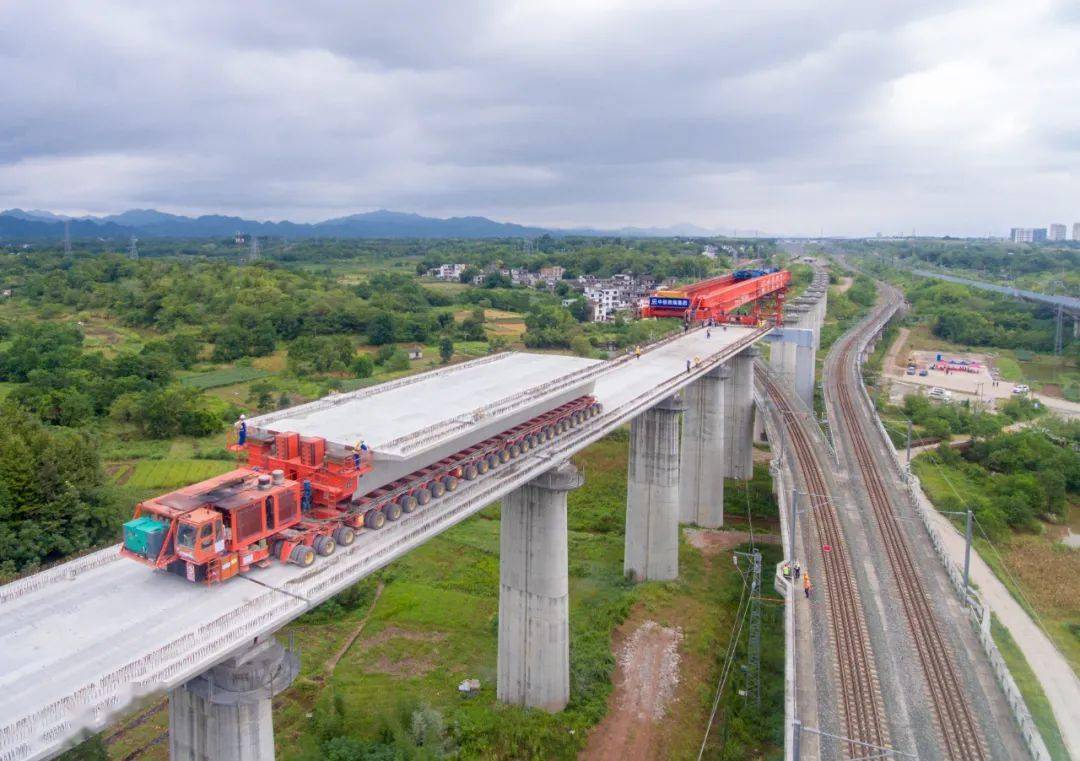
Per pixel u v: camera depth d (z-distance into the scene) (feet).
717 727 180.65
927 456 383.86
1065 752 166.71
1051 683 197.06
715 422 315.99
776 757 164.35
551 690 184.34
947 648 169.27
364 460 121.60
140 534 105.19
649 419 254.88
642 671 203.10
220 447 364.17
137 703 81.30
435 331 618.85
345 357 512.63
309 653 203.72
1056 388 536.42
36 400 372.99
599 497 335.06
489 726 171.42
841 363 517.14
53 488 231.71
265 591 105.81
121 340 562.66
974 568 266.77
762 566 274.16
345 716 172.86
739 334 370.32
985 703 150.61
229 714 102.83
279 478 118.62
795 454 310.86
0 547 209.87
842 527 236.02
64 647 92.38
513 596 186.29
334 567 113.60
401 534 127.24
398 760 150.71
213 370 505.25
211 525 104.63
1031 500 322.55
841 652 167.22
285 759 159.12
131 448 357.82
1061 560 277.03
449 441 136.15
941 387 532.73
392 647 208.85
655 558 258.98
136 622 97.96
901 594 193.47
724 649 214.07
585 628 222.89
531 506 181.47
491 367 202.49
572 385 183.73
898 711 147.74
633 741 175.42
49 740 75.05
